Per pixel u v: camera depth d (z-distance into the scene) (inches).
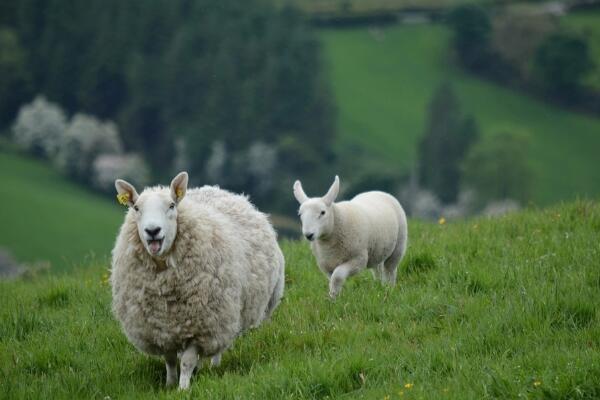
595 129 3567.9
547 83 3794.3
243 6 4293.8
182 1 4296.3
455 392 235.5
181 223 279.9
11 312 358.9
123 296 280.8
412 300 331.6
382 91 3991.1
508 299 309.0
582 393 227.9
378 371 262.1
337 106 3671.3
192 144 3629.4
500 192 3016.7
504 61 4047.7
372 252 383.9
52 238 2657.5
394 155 3440.0
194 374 289.6
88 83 4207.7
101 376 287.0
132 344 318.0
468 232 429.7
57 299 394.9
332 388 253.1
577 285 312.2
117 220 2960.1
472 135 3297.2
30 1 4640.8
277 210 3287.4
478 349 271.9
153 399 260.5
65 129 3818.9
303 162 3378.4
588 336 270.7
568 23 4328.3
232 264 285.3
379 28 4650.6
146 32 4224.9
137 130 3937.0
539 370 244.5
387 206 402.0
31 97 4338.1
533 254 374.9
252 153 3408.0
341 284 360.8
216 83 3769.7
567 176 3122.5
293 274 405.4
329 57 4284.0
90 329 339.6
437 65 4192.9
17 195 3073.3
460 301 319.0
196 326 276.1
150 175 3732.8
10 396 268.4
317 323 324.5
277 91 3629.4
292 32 3961.6
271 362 278.7
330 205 365.7
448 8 4771.2
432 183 3233.3
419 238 449.7
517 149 3029.0
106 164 3469.5
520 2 4793.3
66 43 4409.5
